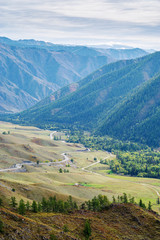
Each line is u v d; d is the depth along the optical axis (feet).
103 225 352.69
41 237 264.52
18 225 271.49
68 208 410.31
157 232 353.31
